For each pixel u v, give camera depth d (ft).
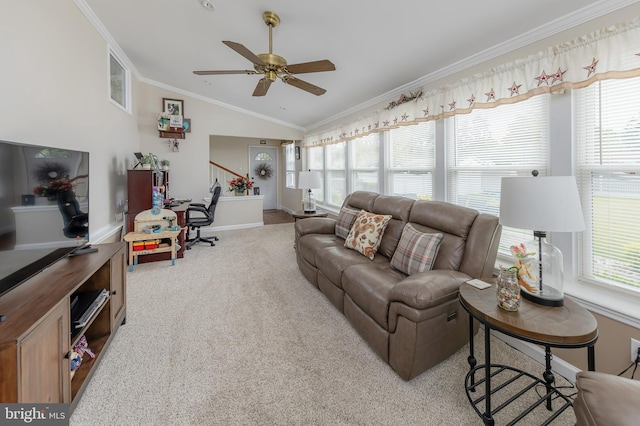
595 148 5.70
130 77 13.97
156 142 16.96
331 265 8.11
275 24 8.20
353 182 15.29
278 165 29.43
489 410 4.34
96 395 5.03
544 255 4.78
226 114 18.94
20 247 4.41
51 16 6.98
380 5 6.85
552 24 6.07
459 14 6.50
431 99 9.32
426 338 5.29
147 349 6.40
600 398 2.41
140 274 11.19
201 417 4.61
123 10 9.03
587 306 5.40
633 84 5.19
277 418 4.60
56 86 7.20
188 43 11.06
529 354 6.22
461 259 6.70
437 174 9.44
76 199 6.15
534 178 4.25
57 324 4.13
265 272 11.47
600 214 5.71
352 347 6.53
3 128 5.37
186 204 15.55
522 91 6.64
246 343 6.66
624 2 5.04
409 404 4.92
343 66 10.41
